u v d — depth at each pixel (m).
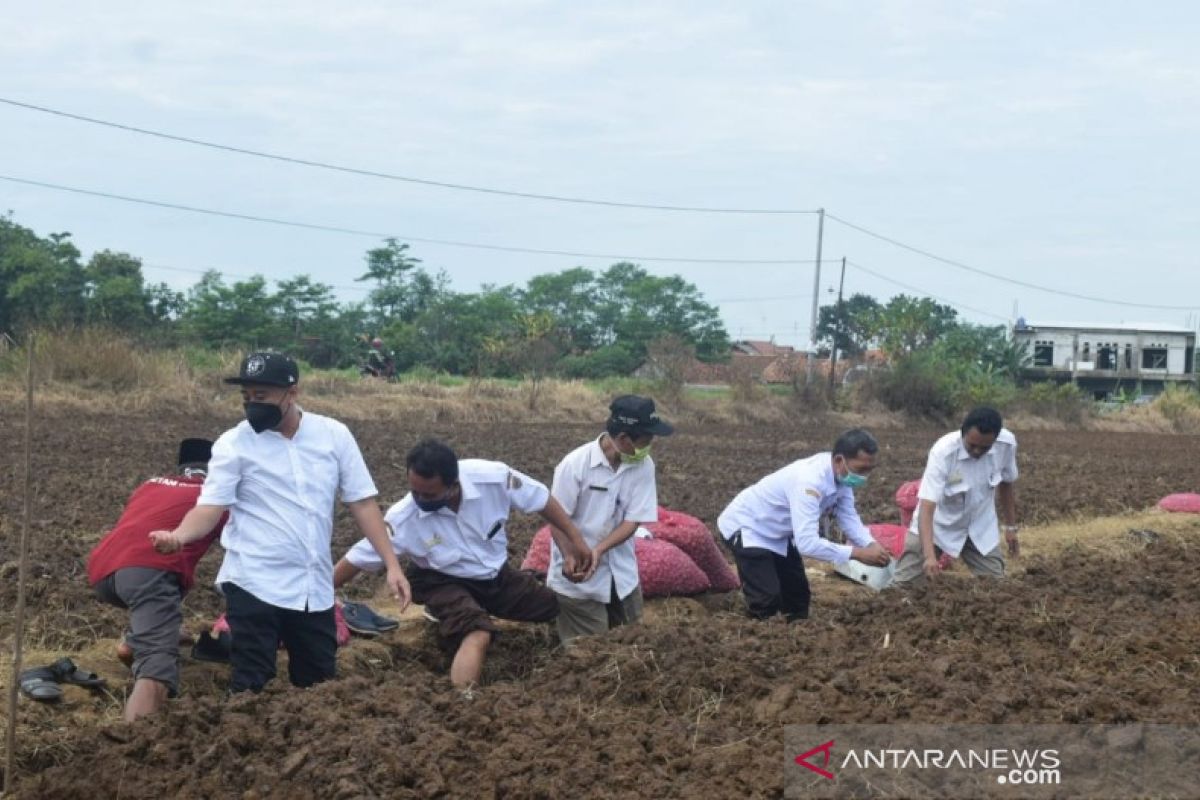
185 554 6.35
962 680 6.36
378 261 69.62
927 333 59.84
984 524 9.17
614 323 79.62
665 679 6.38
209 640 7.14
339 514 12.75
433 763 5.23
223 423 23.80
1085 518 15.61
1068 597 8.55
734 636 7.23
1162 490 19.50
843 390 42.81
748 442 27.81
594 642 7.01
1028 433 39.22
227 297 52.34
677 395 36.97
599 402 34.19
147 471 15.66
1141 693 6.22
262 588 6.20
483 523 7.33
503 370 45.47
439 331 61.59
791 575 8.81
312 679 6.51
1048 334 75.62
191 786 5.16
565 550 7.50
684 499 16.20
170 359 27.50
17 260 43.25
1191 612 8.20
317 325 56.09
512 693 6.23
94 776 5.31
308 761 5.27
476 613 7.22
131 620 6.20
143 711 5.92
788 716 5.84
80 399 24.62
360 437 23.19
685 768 5.37
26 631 7.58
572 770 5.25
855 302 83.19
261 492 6.25
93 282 46.03
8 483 13.72
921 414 41.34
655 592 9.26
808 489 8.25
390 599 9.48
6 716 6.03
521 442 23.75
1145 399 62.97
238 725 5.55
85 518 11.67
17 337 27.80
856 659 6.72
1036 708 5.96
